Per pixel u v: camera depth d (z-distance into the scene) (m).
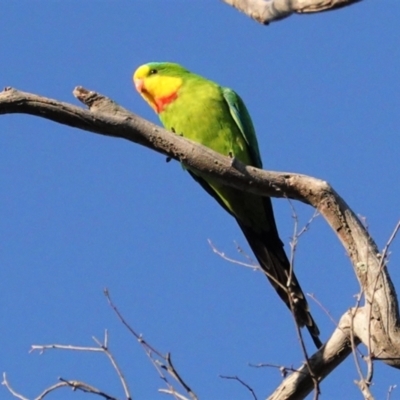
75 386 8.90
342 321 9.79
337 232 10.04
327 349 9.85
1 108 9.30
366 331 9.46
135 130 9.77
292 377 9.99
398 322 9.44
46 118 9.48
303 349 8.75
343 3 7.33
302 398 10.00
